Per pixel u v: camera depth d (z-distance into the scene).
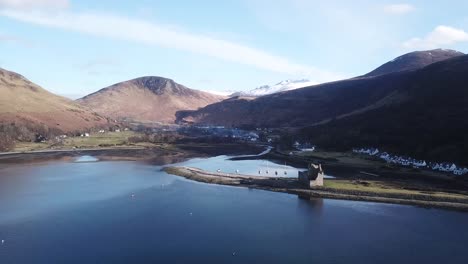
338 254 82.38
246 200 123.94
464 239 91.06
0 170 174.25
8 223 98.75
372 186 134.62
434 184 139.75
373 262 78.88
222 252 82.56
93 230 94.31
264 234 93.25
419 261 79.44
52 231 93.31
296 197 128.25
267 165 195.62
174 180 155.38
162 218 104.25
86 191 133.75
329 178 150.75
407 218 105.88
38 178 156.62
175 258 79.38
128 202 119.50
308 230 96.25
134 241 87.75
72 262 76.94
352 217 106.44
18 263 76.25
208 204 118.69
